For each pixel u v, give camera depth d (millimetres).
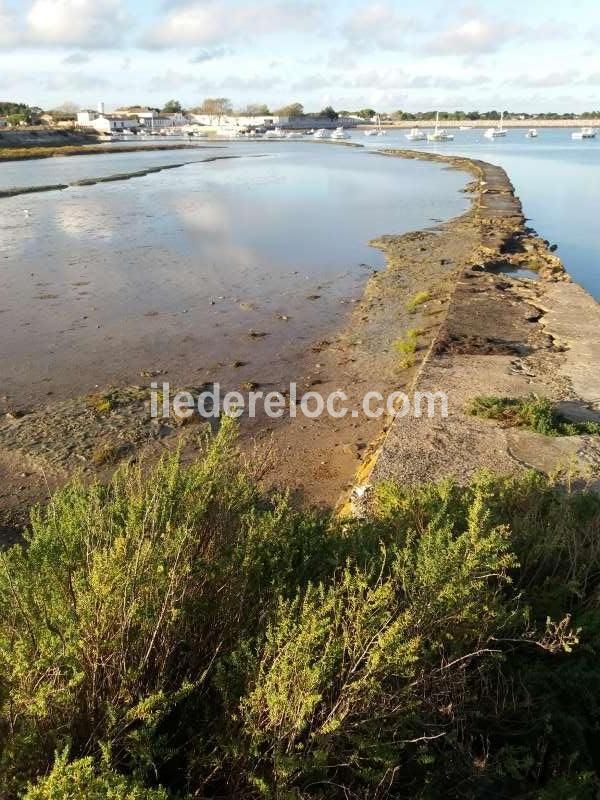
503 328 10227
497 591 2852
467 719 2588
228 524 3041
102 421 7832
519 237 20266
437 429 6371
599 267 17656
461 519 3643
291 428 7887
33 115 130500
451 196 33031
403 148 83688
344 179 41969
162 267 16922
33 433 7504
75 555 2654
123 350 10672
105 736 2027
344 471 6785
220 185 37969
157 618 2305
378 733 2225
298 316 12742
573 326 10227
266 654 2230
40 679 2059
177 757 2242
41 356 10375
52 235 21344
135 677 2145
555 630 2848
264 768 2135
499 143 100312
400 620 2357
